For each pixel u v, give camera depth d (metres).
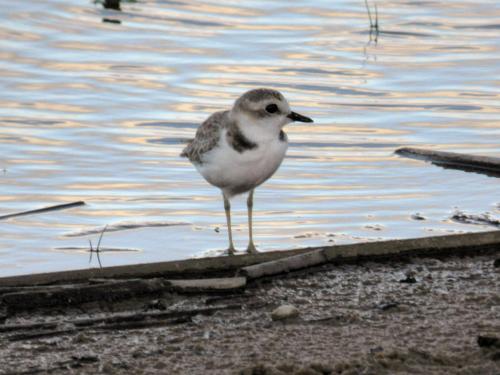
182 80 18.62
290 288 10.45
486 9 22.92
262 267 10.60
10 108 17.17
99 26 21.06
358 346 8.78
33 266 11.80
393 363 8.13
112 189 14.47
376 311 9.78
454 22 22.14
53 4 21.83
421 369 8.08
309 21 21.98
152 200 14.12
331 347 8.77
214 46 20.39
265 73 19.08
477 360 8.28
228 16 22.02
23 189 14.34
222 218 13.54
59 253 12.23
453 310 9.76
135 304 9.90
